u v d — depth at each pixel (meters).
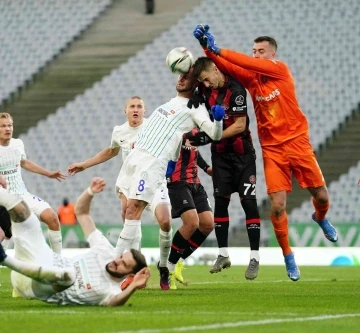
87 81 96.75
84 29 103.38
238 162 35.22
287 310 24.62
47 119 93.38
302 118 34.00
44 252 23.25
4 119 37.06
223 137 33.38
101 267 23.97
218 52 32.59
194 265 67.00
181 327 19.81
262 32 94.56
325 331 19.59
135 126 38.31
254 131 83.81
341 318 22.48
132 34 101.12
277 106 33.50
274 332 19.19
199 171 82.38
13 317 21.72
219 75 32.91
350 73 88.69
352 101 86.50
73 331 18.95
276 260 68.50
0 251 21.91
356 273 52.84
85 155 89.62
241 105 33.34
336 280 43.84
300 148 33.72
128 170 32.00
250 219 35.22
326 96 87.25
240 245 73.75
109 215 83.38
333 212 78.25
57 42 102.38
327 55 90.38
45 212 32.41
